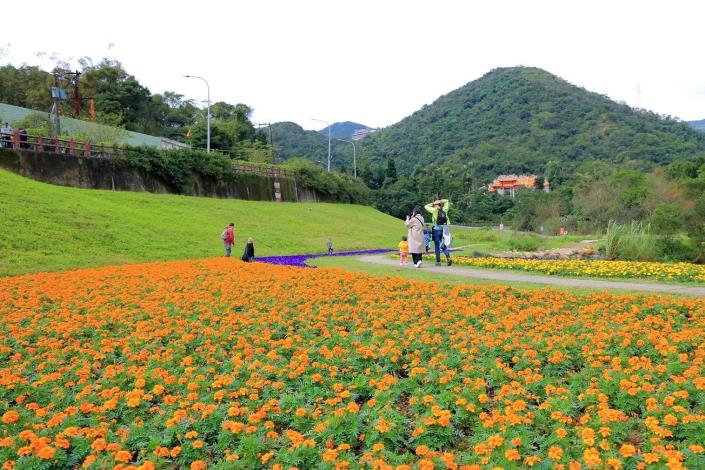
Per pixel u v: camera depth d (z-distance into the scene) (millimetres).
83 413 6117
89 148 33688
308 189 59438
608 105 129750
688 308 10180
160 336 9031
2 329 9672
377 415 5633
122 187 35594
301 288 13336
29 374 7414
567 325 9039
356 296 12250
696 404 5945
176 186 40094
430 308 11008
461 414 5734
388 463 4840
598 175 63906
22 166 29422
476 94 152125
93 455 4996
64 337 9109
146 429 5547
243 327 9641
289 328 9586
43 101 60250
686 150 98875
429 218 75938
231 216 35625
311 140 134750
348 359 7621
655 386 6316
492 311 10328
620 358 7195
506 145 119125
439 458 4793
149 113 78250
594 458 4488
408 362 7836
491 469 4531
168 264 18562
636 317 9703
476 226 71312
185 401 6109
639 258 21031
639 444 5297
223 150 71125
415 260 19203
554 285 14227
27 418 5770
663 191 37781
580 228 42594
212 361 7645
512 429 5238
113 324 10047
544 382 6539
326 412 5879
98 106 66125
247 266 18062
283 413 5953
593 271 16453
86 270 16688
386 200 78625
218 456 5277
